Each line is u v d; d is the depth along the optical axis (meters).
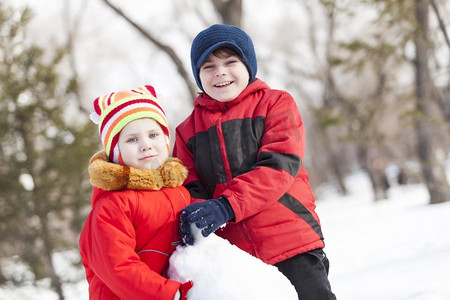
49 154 7.81
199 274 1.79
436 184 12.65
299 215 2.12
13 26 7.84
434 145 12.64
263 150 2.10
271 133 2.15
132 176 1.91
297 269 2.07
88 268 2.03
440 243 6.09
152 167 2.01
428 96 11.99
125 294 1.79
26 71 7.86
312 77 20.53
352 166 45.38
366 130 12.91
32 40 9.04
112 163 1.93
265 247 2.05
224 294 1.74
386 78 12.61
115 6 9.82
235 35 2.27
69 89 8.13
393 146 14.42
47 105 7.84
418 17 10.64
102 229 1.84
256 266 1.84
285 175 2.02
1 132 7.52
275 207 2.09
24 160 7.67
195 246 1.88
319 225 2.17
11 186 7.55
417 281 3.96
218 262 1.81
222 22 9.74
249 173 2.03
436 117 12.16
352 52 11.74
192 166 2.33
